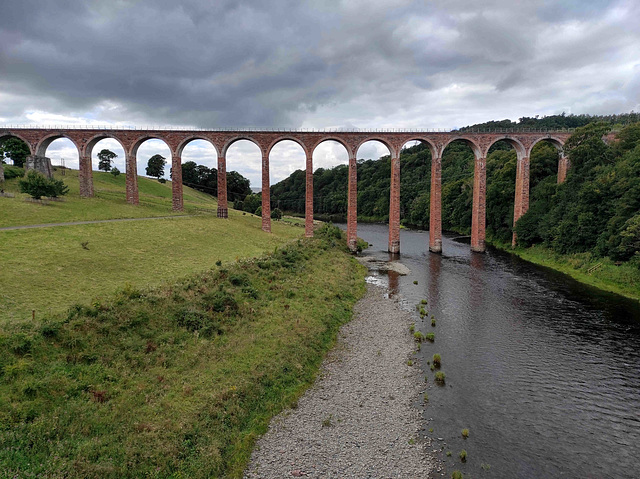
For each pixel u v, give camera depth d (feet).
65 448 38.96
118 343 58.29
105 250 107.55
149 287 80.38
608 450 48.70
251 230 185.78
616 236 121.70
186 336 66.28
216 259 119.96
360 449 48.32
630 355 74.69
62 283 78.54
